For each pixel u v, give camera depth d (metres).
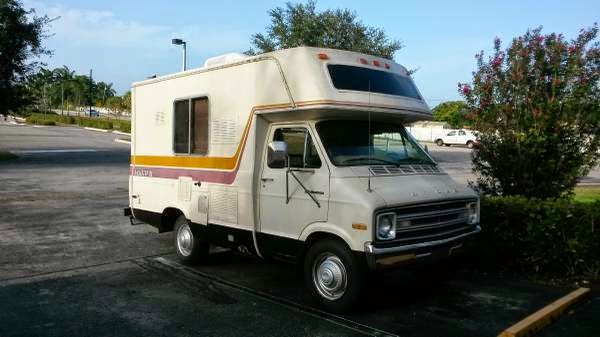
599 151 8.41
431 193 5.81
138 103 8.65
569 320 5.59
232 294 6.42
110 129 55.41
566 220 6.89
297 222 6.00
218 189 7.05
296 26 21.69
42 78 25.17
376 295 6.39
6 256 8.08
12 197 13.94
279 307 5.95
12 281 6.84
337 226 5.55
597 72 8.17
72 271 7.36
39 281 6.86
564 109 8.18
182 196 7.70
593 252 6.98
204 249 7.64
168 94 8.00
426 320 5.56
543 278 7.05
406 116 6.51
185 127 7.68
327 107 5.72
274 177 6.29
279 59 6.25
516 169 8.38
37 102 25.39
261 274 7.33
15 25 22.83
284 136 6.32
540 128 8.26
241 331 5.25
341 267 5.59
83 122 61.53
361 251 5.30
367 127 6.38
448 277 6.76
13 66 23.31
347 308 5.57
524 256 7.15
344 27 21.94
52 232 9.84
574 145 8.27
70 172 20.14
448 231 5.97
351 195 5.43
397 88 6.59
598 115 8.09
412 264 5.48
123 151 31.23
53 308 5.85
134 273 7.32
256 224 6.52
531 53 8.52
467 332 5.24
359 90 6.07
